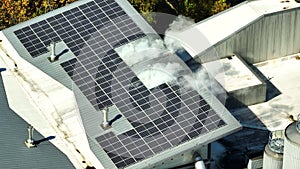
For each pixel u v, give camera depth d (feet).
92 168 374.43
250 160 387.14
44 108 405.59
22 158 379.14
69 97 408.26
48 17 444.14
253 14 467.93
